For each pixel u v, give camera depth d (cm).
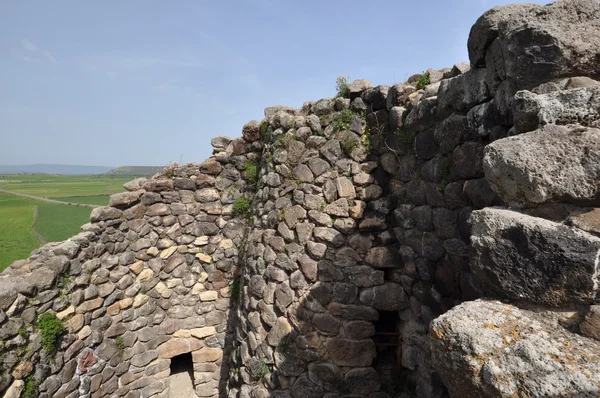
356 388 414
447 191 295
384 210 413
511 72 196
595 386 105
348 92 446
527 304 142
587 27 174
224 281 671
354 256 421
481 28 229
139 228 614
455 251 288
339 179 432
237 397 472
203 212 662
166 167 659
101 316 559
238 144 659
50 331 464
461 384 131
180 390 668
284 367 428
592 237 129
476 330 131
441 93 295
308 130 457
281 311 443
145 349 619
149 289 626
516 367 118
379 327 449
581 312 129
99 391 547
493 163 165
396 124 380
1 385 401
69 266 510
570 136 146
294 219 452
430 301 341
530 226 141
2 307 412
